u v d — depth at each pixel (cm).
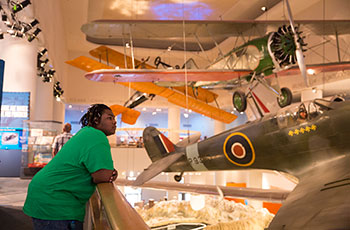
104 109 153
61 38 1148
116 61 1140
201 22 764
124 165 1295
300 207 158
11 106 783
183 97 1116
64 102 1448
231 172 1659
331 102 288
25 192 457
